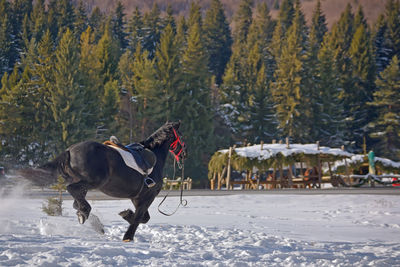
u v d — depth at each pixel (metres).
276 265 6.53
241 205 20.41
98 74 83.19
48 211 14.28
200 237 9.41
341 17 143.25
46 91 69.69
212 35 146.25
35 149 63.19
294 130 88.94
